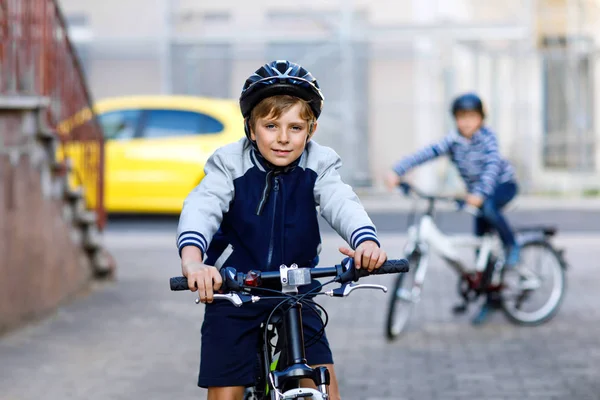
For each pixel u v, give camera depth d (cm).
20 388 634
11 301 783
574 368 686
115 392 627
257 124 367
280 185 380
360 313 916
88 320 861
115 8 2342
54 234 902
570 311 909
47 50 888
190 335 807
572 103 2195
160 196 1544
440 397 614
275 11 2344
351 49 2242
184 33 2347
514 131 2208
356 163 2228
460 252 1200
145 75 2347
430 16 2281
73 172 1004
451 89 2227
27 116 820
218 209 372
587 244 1368
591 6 2202
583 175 2178
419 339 793
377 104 2244
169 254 1296
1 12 802
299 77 361
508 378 660
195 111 1570
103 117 1573
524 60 2200
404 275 791
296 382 358
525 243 841
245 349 379
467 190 831
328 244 1366
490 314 896
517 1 2222
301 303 363
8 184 770
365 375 672
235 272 350
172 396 618
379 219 1695
